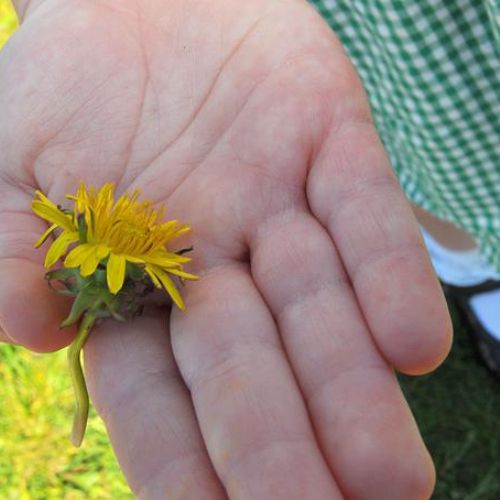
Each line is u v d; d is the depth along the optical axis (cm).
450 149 28
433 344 20
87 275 20
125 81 24
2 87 24
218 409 19
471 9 25
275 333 20
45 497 32
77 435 21
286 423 19
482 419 34
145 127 23
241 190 22
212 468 19
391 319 20
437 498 32
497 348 34
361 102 23
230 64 24
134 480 20
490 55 26
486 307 34
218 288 21
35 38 24
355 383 19
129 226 21
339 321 20
